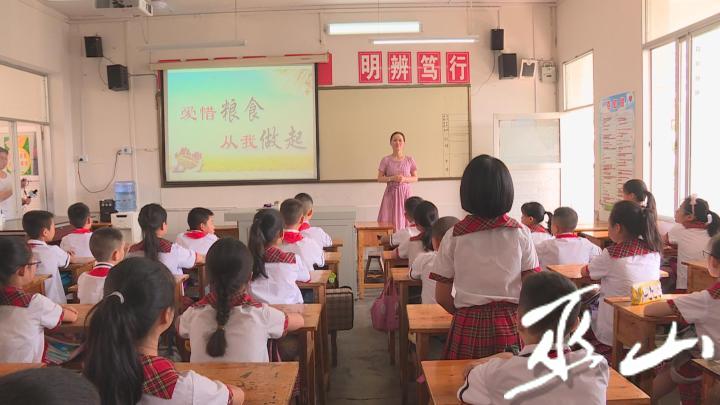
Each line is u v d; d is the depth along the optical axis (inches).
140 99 248.5
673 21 165.5
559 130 237.5
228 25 244.7
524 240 64.7
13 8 209.6
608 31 198.4
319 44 244.5
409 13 243.9
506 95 246.5
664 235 152.3
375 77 244.8
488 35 245.0
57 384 21.6
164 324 46.7
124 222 226.7
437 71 245.0
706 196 158.1
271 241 93.7
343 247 179.8
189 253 130.6
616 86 193.6
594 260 102.0
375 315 122.7
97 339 42.0
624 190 157.1
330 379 116.6
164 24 246.4
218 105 247.3
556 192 239.0
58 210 244.7
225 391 48.6
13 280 75.1
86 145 250.2
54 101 242.5
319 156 247.0
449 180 247.0
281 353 91.4
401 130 245.9
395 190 209.5
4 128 220.2
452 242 66.9
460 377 59.9
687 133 159.3
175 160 249.1
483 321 64.4
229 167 248.7
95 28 247.4
